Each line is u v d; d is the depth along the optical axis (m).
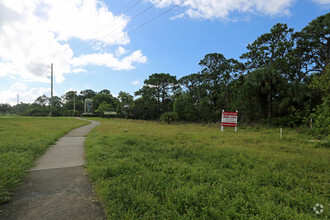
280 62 23.03
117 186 3.56
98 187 3.62
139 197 3.04
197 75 41.78
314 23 25.41
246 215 2.58
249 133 14.62
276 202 3.08
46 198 3.25
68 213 2.78
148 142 8.90
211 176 4.21
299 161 5.66
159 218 2.55
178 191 3.31
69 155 6.68
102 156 6.13
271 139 10.91
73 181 4.11
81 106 90.00
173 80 50.41
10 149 6.53
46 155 6.66
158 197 3.17
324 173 4.68
